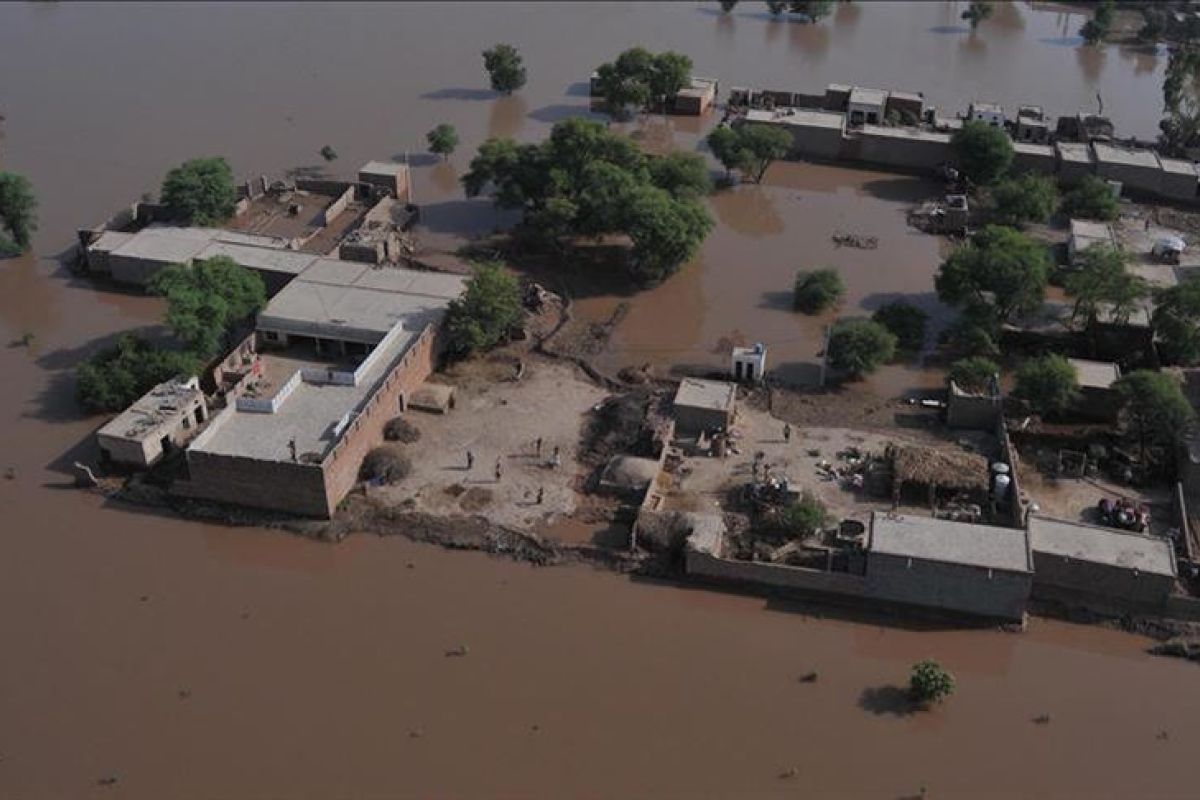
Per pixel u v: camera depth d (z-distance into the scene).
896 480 103.62
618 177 143.88
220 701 86.19
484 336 123.75
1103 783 80.88
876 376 124.69
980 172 168.62
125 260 140.50
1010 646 92.00
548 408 118.31
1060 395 111.62
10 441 113.25
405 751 82.44
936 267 150.38
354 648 90.88
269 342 125.94
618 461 108.19
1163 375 110.62
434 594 96.19
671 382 122.56
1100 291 125.62
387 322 123.56
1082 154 171.12
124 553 100.38
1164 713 86.44
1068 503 104.06
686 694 87.31
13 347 129.75
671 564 98.25
